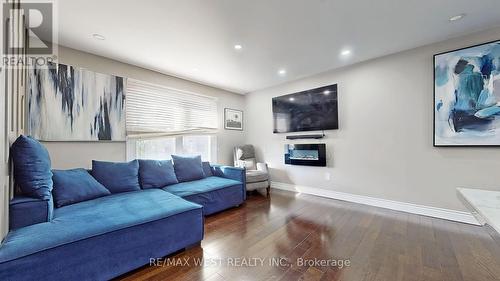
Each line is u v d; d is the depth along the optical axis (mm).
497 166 2262
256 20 2078
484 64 2293
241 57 2959
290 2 1813
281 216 2742
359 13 1987
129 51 2711
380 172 3076
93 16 1964
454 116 2461
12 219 1410
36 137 2291
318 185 3807
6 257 1102
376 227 2354
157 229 1692
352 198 3371
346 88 3396
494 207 946
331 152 3615
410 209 2818
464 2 1838
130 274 1554
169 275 1543
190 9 1887
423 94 2705
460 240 2027
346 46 2680
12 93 1570
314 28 2244
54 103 2422
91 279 1365
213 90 4375
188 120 3889
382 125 3045
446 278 1478
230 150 4672
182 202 2059
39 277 1187
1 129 1212
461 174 2461
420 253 1805
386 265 1639
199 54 2836
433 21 2135
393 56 2930
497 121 2225
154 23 2100
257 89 4688
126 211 1771
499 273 1525
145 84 3283
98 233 1406
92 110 2717
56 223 1488
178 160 3264
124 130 3021
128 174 2582
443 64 2527
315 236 2146
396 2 1831
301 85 3979
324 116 3646
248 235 2189
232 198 3055
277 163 4418
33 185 1545
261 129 4703
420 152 2736
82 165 2656
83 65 2678
